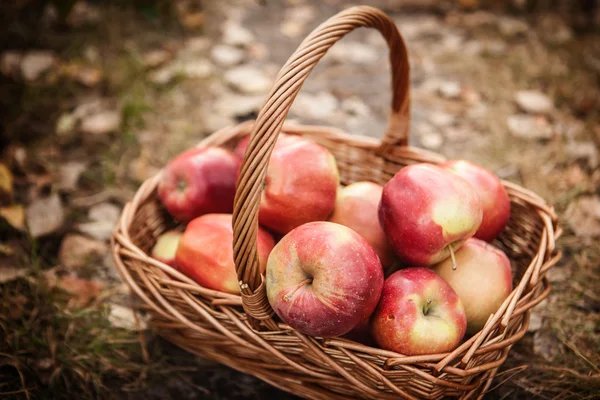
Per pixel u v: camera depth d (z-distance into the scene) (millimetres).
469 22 2988
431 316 1110
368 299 1035
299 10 3131
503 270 1231
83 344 1459
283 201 1263
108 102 2387
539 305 1554
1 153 2090
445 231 1136
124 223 1330
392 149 1524
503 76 2590
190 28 2898
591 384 1336
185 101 2434
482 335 1038
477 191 1320
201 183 1403
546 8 3053
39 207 1812
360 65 2717
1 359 1379
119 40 2725
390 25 1235
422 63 2695
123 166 2092
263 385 1379
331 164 1315
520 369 1331
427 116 2371
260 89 2496
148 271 1257
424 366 1037
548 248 1243
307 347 1104
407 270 1155
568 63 2645
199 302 1190
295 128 1646
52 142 2170
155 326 1385
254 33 2920
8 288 1560
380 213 1228
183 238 1298
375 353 1042
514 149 2174
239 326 1142
